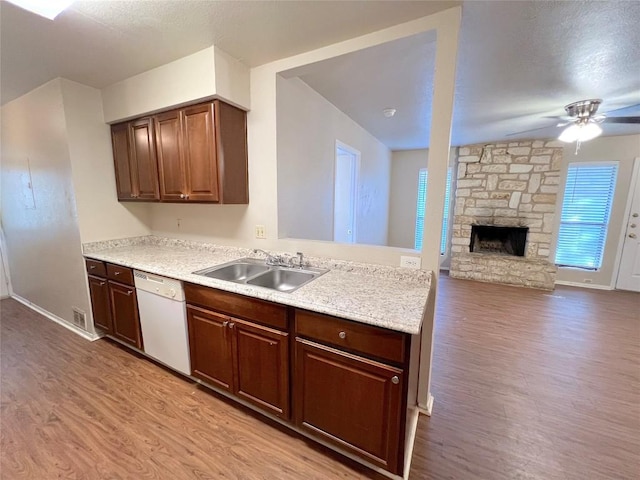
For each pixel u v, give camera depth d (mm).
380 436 1387
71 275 2795
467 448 1631
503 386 2156
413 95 2742
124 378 2207
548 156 4574
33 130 2740
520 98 2764
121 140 2627
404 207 6148
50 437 1672
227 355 1834
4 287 3734
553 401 1999
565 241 4762
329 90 2639
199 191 2164
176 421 1800
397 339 1274
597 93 2627
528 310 3600
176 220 2889
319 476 1475
